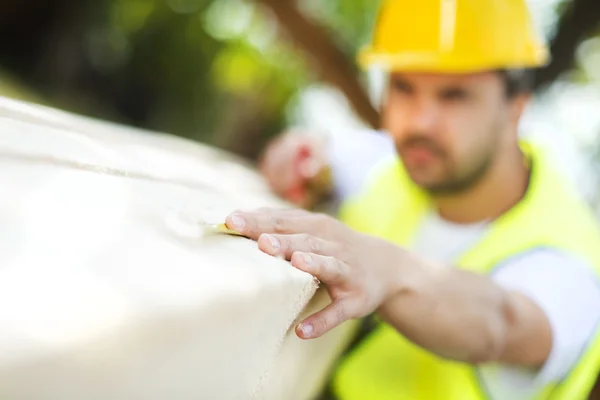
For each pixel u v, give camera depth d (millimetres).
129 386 448
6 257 446
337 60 2520
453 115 1115
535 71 2447
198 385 507
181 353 483
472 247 1139
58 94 2752
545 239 1058
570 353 951
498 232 1118
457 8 1099
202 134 3252
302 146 1283
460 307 793
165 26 3158
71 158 633
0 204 496
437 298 772
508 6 1141
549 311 946
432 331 781
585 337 965
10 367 390
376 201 1287
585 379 979
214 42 3289
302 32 2461
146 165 796
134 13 3096
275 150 1331
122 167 701
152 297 470
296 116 3615
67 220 511
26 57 2855
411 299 746
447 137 1115
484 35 1097
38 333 407
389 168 1319
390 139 1401
